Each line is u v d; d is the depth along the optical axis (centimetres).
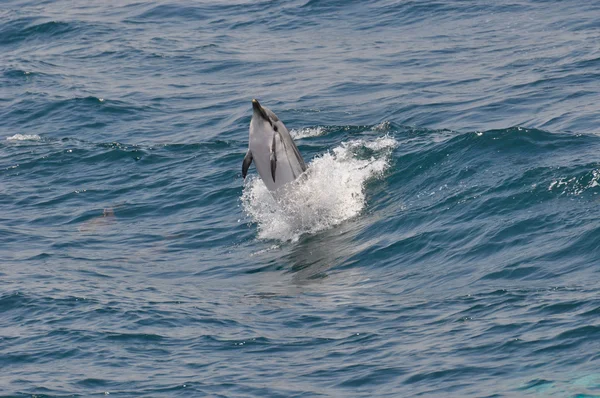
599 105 10006
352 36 14862
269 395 4622
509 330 4994
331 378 4756
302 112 10919
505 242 6359
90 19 16850
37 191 9094
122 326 5644
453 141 8325
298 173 7544
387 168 8300
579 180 6931
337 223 7606
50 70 13762
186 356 5169
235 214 8181
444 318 5344
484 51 13238
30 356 5250
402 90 11575
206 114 11306
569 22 14338
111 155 9838
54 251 7538
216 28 15988
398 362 4847
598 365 4488
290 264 6956
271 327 5550
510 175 7375
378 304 5762
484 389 4431
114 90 12575
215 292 6400
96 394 4741
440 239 6700
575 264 5800
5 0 19188
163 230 8012
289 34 15312
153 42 15175
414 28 15000
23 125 11338
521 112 10131
